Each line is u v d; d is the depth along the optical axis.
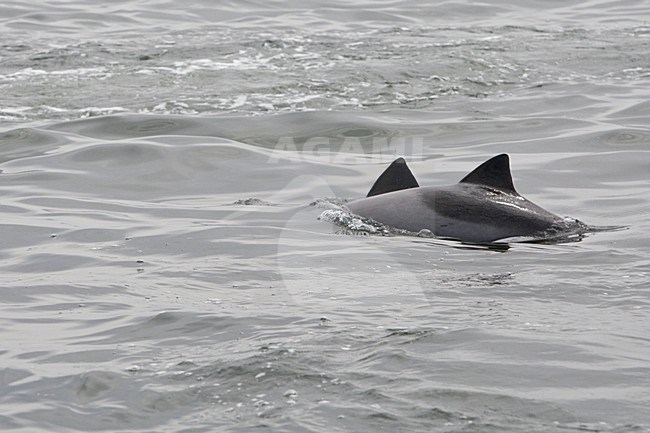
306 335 23.30
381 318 24.48
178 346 23.31
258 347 22.62
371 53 69.12
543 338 22.94
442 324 23.94
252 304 26.20
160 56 68.69
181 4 92.00
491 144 48.38
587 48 71.44
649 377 20.69
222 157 46.03
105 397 20.66
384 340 22.83
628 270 28.56
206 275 29.11
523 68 65.56
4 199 40.16
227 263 30.20
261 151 46.91
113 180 43.12
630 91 59.50
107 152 47.06
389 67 64.56
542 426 18.56
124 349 23.31
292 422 18.98
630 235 32.94
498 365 21.30
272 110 54.91
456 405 19.42
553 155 46.12
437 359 21.66
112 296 27.59
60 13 87.62
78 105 56.81
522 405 19.41
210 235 33.53
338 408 19.44
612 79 63.06
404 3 93.38
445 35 76.62
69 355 23.09
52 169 44.75
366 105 56.25
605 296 26.14
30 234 34.81
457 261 29.64
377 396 19.88
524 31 78.62
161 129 51.31
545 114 54.47
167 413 19.81
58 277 29.58
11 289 28.52
